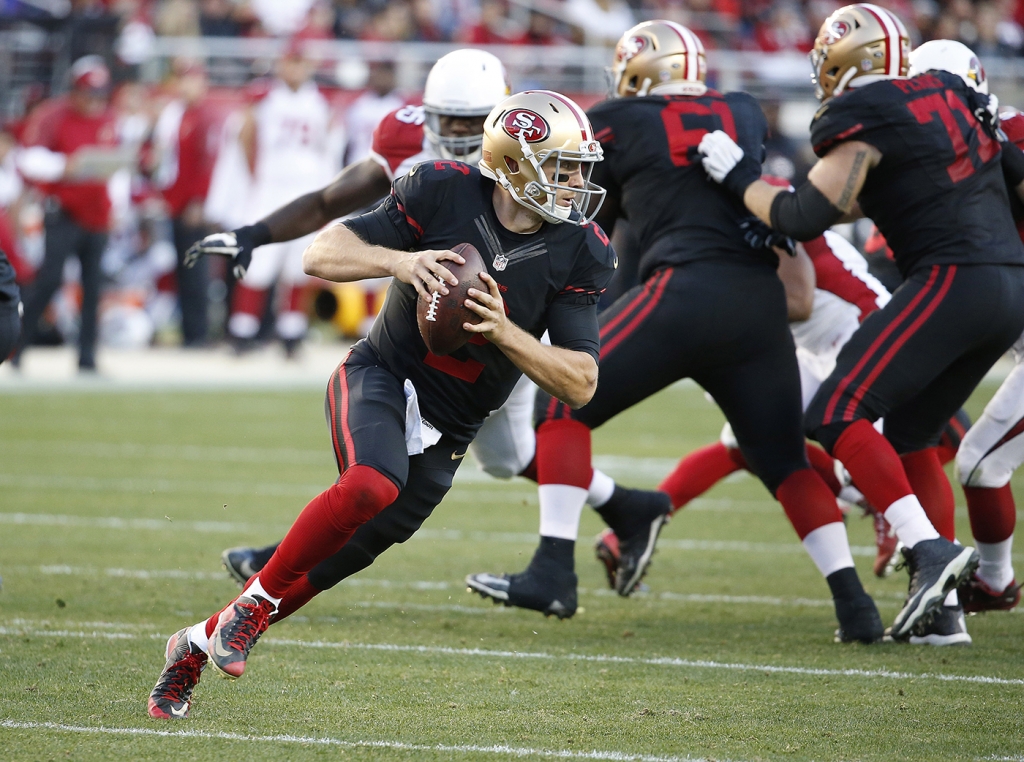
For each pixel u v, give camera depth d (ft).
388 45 183.73
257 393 139.54
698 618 56.65
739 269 53.52
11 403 126.31
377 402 39.50
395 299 40.16
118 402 129.80
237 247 57.26
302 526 37.93
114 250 181.06
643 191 54.75
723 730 38.99
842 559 52.75
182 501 82.12
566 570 54.19
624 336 53.42
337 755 35.81
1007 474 55.52
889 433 56.24
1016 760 36.45
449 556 69.26
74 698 40.81
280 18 194.08
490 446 58.54
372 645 50.08
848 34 52.54
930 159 51.03
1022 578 64.13
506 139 38.27
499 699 42.22
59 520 74.79
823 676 45.91
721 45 210.79
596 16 199.62
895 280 98.07
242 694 42.16
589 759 35.91
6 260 50.93
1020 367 55.11
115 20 173.37
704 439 116.16
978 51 204.95
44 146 138.82
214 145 159.53
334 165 167.43
